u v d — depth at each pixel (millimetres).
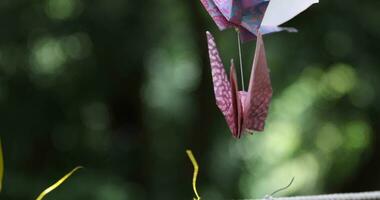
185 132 13047
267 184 14102
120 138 12836
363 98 10961
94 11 11125
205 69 12062
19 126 11719
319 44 10727
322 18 10625
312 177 13383
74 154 12227
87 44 11531
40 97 11859
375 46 10633
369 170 12188
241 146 13672
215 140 12734
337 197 2750
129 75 12227
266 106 2023
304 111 12812
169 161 13000
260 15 2053
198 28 11766
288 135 13820
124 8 11102
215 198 12617
